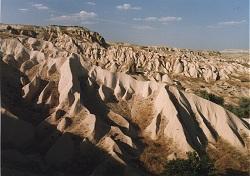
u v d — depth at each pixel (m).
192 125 39.69
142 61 113.75
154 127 39.12
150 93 43.34
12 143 34.25
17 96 41.06
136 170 32.59
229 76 100.44
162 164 34.94
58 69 45.12
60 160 33.41
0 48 51.69
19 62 47.47
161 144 37.84
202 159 32.91
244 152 38.22
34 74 45.44
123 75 45.12
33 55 48.66
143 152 36.06
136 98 43.47
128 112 42.00
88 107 40.25
